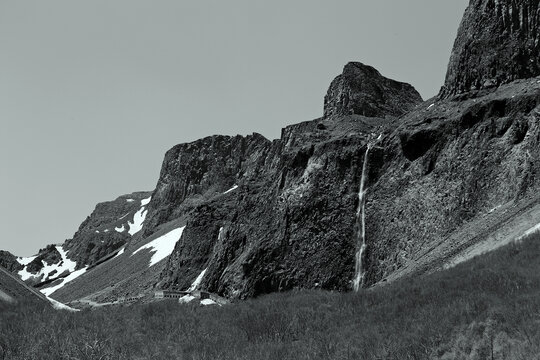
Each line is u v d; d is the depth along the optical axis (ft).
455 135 238.48
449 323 78.18
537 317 73.10
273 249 275.59
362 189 268.21
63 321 92.73
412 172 248.93
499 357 69.67
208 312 103.96
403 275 181.78
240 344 85.05
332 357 77.05
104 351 77.15
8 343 79.30
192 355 79.00
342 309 98.48
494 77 254.06
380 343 78.43
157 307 106.63
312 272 258.98
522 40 254.27
